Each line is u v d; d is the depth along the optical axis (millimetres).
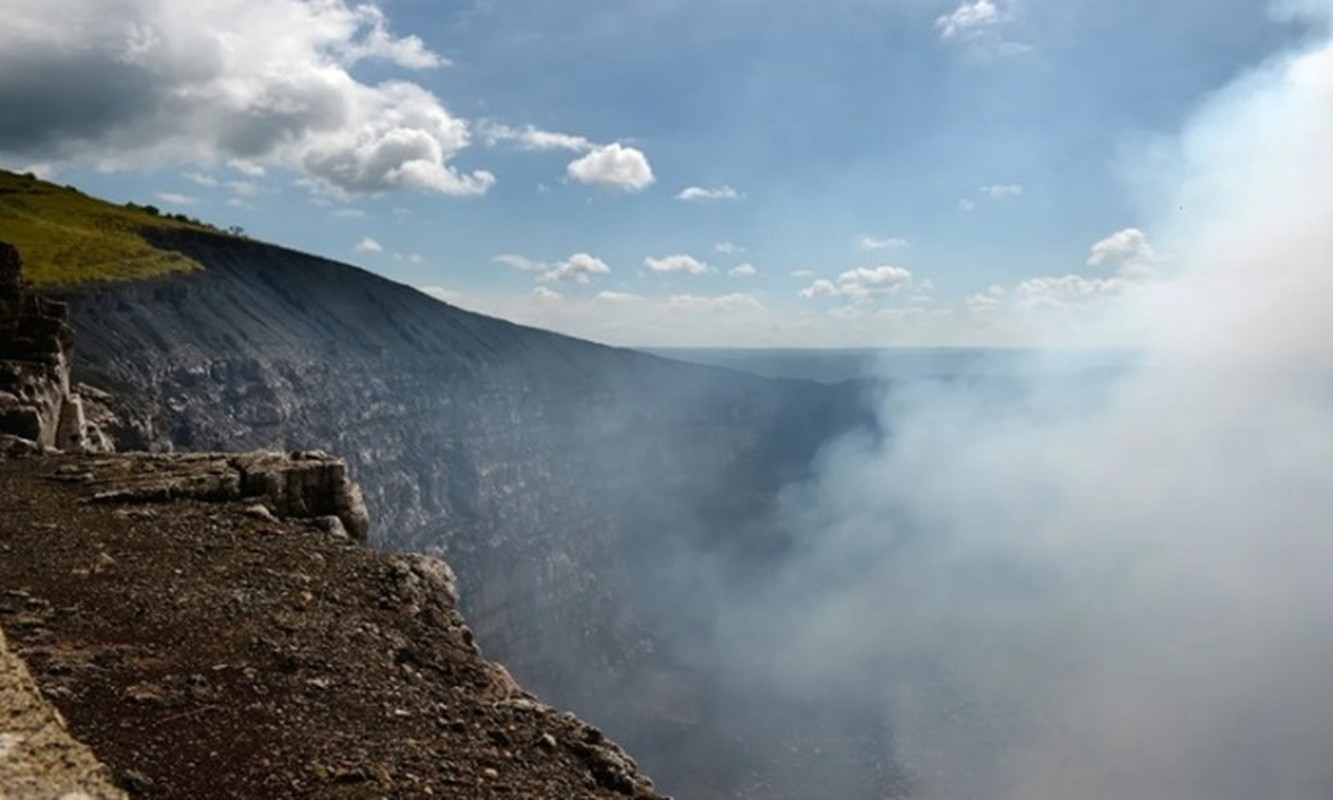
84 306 85750
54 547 17125
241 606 14852
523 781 10367
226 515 20953
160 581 15734
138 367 80625
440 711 12016
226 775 9492
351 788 9508
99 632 13133
